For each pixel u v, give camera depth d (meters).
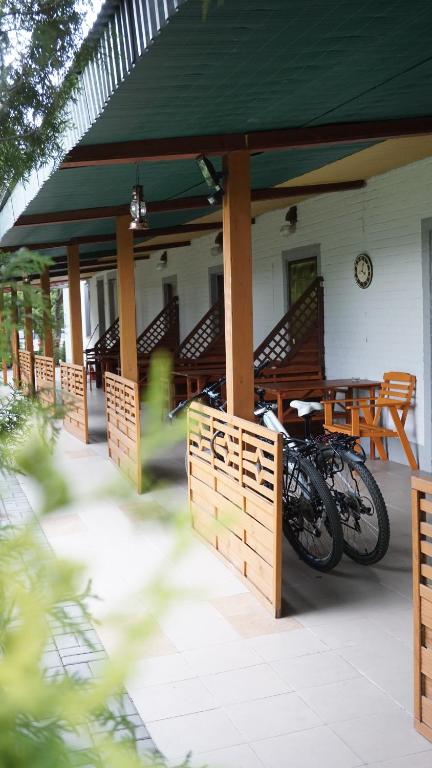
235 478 5.36
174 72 4.09
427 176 8.13
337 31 3.73
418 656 3.35
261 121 5.38
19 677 0.59
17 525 0.64
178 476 7.82
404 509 6.91
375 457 9.20
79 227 11.02
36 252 0.74
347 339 9.99
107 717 0.63
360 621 4.57
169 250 17.92
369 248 9.35
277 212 11.98
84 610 0.63
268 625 4.53
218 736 3.38
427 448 8.41
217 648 4.24
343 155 7.28
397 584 5.14
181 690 3.79
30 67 1.35
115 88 4.05
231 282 5.75
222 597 4.95
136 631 0.61
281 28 3.60
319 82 4.58
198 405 6.09
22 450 0.68
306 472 5.34
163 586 0.62
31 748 0.58
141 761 0.61
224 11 3.27
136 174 7.07
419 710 3.37
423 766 3.13
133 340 9.52
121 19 3.83
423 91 4.97
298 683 3.84
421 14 3.57
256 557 4.91
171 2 3.21
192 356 14.69
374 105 5.26
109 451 9.35
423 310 8.36
